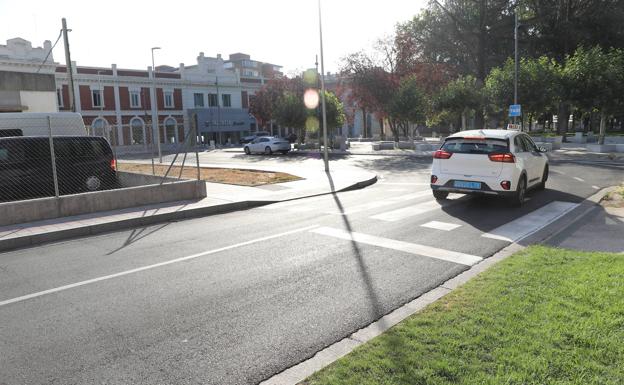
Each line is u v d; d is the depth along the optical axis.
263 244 7.20
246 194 12.65
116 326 4.23
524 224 8.10
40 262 6.60
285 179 16.34
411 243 6.96
